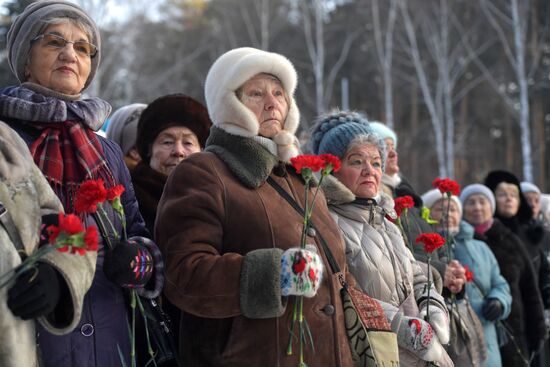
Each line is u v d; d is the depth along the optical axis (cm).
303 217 296
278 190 299
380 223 371
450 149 2978
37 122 268
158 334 293
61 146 271
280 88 320
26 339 223
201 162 289
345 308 301
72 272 228
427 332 327
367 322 303
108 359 259
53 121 269
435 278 393
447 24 3294
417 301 361
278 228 282
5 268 218
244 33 3681
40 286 220
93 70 303
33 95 268
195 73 3738
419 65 3009
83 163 270
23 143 248
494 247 607
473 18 3353
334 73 3291
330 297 289
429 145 3469
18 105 262
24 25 281
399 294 350
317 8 3134
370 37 3497
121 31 2822
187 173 285
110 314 264
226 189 282
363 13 3534
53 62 278
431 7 3241
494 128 3491
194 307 264
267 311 258
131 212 296
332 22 3703
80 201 240
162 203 285
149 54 3656
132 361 253
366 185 372
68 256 230
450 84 3070
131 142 442
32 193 236
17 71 284
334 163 277
